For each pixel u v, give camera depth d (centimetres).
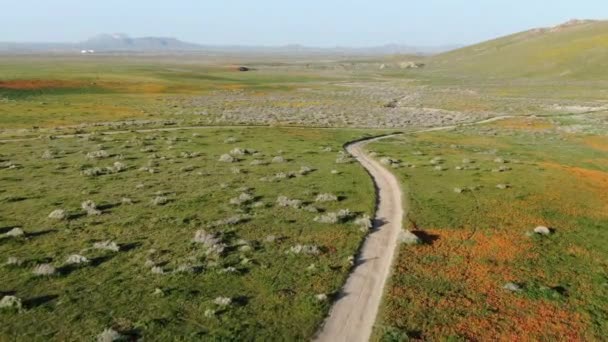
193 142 7169
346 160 5984
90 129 8044
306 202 4172
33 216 3650
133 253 2975
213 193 4359
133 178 4903
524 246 3256
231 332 2138
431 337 2153
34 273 2644
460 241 3312
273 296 2459
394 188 4794
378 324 2236
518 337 2177
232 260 2889
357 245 3184
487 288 2633
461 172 5459
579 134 9012
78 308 2316
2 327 2147
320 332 2170
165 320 2222
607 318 2369
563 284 2730
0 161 5578
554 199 4381
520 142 8138
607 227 3703
